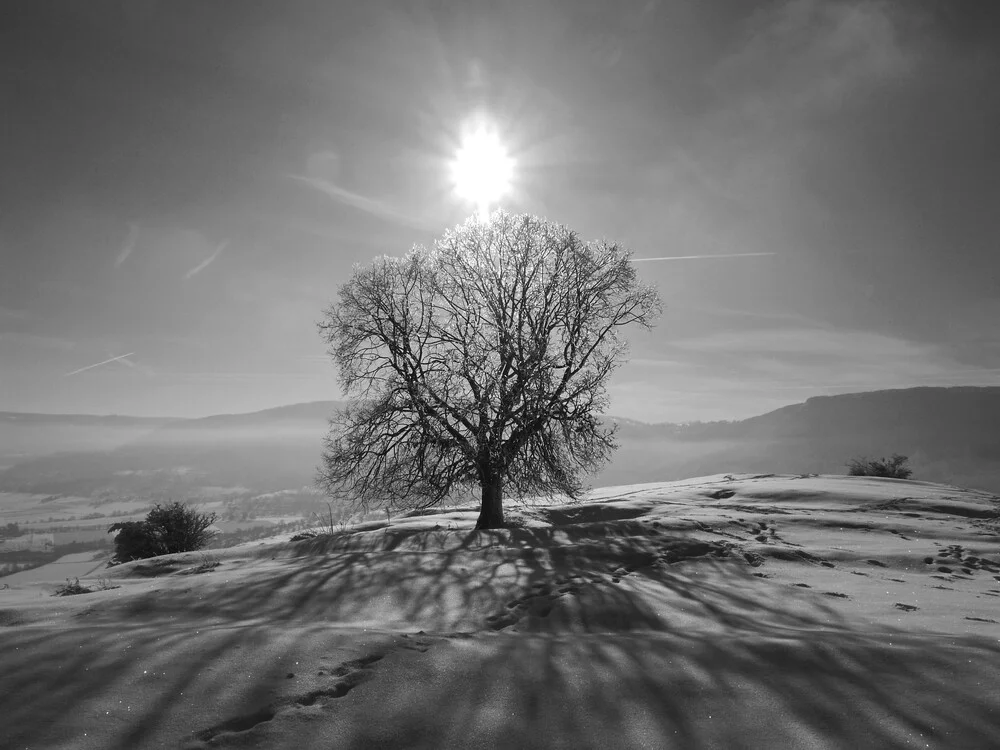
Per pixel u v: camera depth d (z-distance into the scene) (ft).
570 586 32.14
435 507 97.60
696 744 15.06
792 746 14.89
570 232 75.92
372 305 75.05
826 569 41.37
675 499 86.33
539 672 19.24
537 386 69.77
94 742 14.78
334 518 77.51
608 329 75.51
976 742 14.88
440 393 70.23
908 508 73.87
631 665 19.79
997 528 60.39
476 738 15.38
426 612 27.86
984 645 21.42
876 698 17.19
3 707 16.56
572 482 71.67
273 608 28.55
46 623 26.32
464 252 76.59
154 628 24.11
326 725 15.80
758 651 20.92
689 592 32.17
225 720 15.92
